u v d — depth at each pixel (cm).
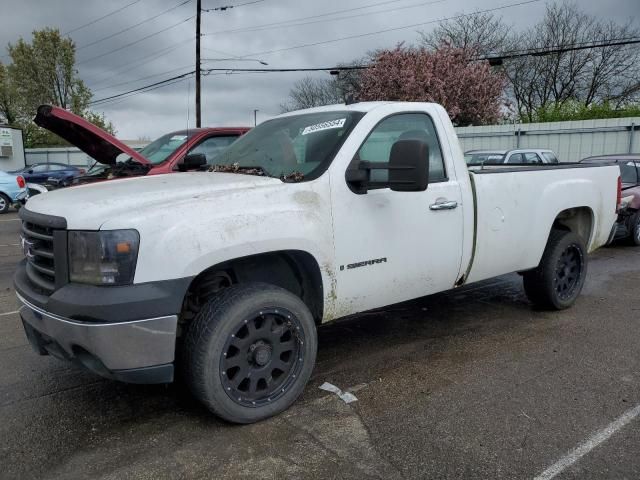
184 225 305
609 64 3988
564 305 577
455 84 3441
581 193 566
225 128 796
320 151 387
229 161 440
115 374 301
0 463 305
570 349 470
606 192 606
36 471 297
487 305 609
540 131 2356
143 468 299
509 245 493
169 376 312
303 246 350
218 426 343
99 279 293
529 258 521
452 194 437
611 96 4016
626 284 705
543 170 524
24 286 345
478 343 488
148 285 295
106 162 782
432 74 3478
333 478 288
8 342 507
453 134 454
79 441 328
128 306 288
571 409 361
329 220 364
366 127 397
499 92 3616
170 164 733
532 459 304
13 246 1098
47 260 331
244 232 322
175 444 323
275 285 369
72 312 292
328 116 424
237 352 333
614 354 457
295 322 352
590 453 309
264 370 343
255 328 338
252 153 432
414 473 291
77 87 4488
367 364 441
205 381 319
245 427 341
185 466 301
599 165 609
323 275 365
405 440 324
